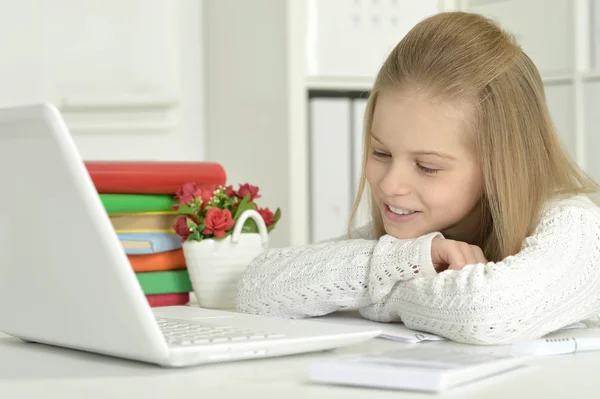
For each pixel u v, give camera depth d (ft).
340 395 2.83
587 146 10.46
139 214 5.78
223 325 3.89
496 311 4.09
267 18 9.87
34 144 3.05
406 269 4.45
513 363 3.26
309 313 4.90
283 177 9.73
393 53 4.87
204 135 10.99
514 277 4.19
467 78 4.65
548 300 4.25
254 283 5.08
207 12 10.93
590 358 3.56
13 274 3.60
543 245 4.46
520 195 4.75
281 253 5.17
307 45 9.79
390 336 4.22
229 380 3.08
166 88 10.66
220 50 10.71
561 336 4.33
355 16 10.03
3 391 2.97
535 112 4.91
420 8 10.40
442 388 2.85
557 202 4.83
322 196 10.00
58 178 3.01
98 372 3.25
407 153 4.66
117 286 3.06
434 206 4.69
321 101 9.96
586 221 4.63
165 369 3.29
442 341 4.23
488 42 4.82
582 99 10.41
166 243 5.76
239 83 10.39
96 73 10.41
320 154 9.98
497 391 2.87
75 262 3.16
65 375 3.22
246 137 10.32
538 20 10.69
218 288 5.66
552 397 2.78
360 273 4.69
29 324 3.76
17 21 10.10
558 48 10.55
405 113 4.63
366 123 5.32
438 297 4.23
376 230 5.58
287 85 9.59
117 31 10.48
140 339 3.18
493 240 4.95
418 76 4.64
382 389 2.91
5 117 3.10
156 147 10.69
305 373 3.21
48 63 10.23
